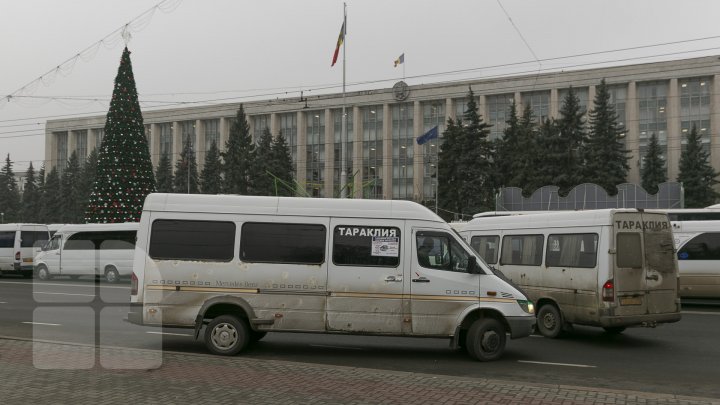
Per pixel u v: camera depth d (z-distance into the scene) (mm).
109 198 32281
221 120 95312
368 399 6680
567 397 6867
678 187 37062
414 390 7094
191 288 9898
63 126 107125
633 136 71812
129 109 33000
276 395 6797
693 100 70250
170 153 100125
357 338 11922
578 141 55469
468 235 15656
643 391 7820
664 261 11789
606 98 57531
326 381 7496
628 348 11117
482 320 9734
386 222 9898
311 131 90125
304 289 9805
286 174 65750
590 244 11766
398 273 9750
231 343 9766
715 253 18422
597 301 11398
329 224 9930
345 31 35594
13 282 26359
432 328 9688
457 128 55312
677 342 11789
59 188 93125
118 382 7258
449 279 9734
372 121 86500
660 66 70812
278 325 9797
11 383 7117
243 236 9961
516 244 13891
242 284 9859
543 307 12664
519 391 7117
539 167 54406
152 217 10117
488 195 54781
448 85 81688
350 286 9766
